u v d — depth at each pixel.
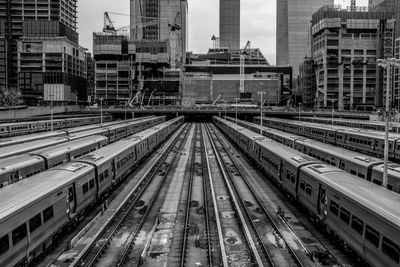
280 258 21.66
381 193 20.55
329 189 23.47
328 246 23.19
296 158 31.97
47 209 21.27
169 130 94.81
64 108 147.00
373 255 18.59
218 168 49.88
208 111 163.62
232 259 21.55
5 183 26.88
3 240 17.30
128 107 184.62
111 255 21.91
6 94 164.38
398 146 47.25
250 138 53.09
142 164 51.97
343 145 62.53
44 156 32.88
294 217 28.75
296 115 169.12
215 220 27.89
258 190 37.38
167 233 25.47
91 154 34.09
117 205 31.59
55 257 21.42
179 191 37.00
